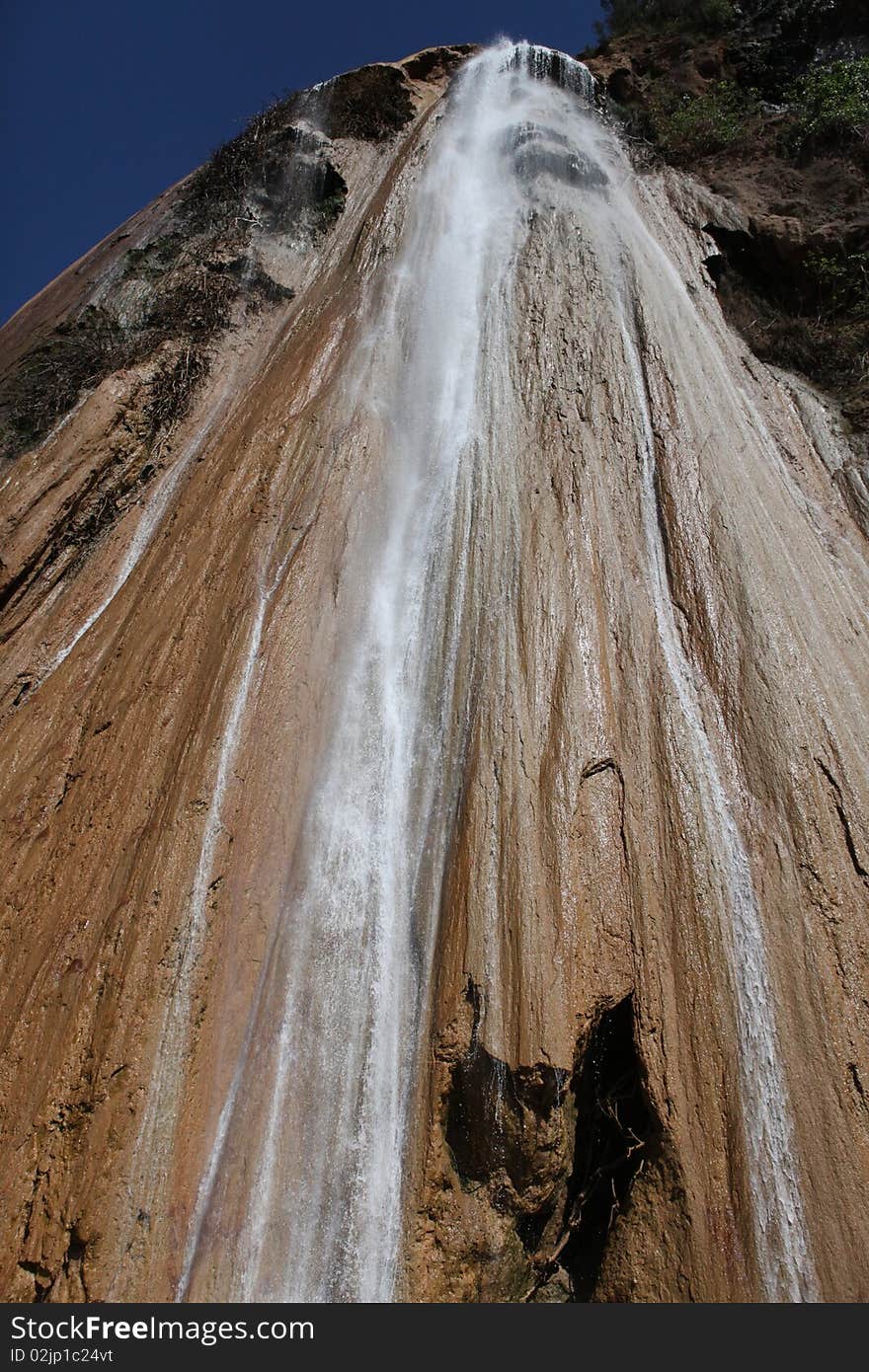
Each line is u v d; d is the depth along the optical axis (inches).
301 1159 264.8
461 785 328.2
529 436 447.5
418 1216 256.1
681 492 429.1
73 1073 260.8
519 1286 261.0
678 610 390.3
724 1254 252.8
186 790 312.8
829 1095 276.4
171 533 426.9
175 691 351.6
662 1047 279.1
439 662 370.0
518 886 295.1
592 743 329.4
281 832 317.7
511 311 516.1
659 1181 264.5
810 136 701.3
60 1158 250.1
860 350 569.0
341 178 681.0
